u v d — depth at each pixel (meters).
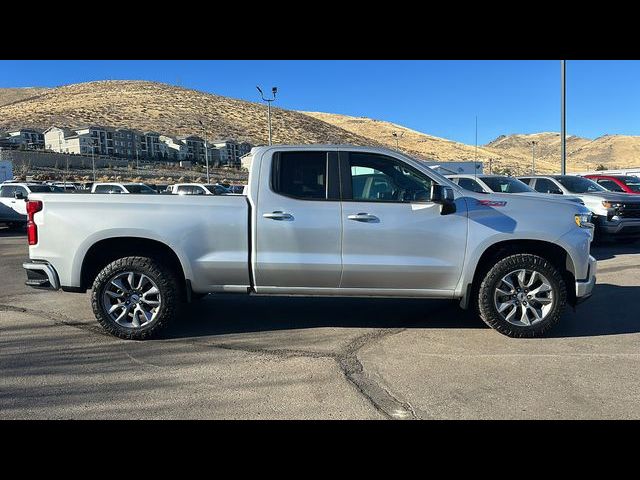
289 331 5.65
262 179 5.30
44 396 3.94
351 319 6.12
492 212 5.27
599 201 11.46
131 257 5.31
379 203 5.25
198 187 24.28
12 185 19.75
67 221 5.28
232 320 6.09
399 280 5.27
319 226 5.20
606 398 3.88
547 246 5.37
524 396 3.92
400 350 4.99
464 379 4.25
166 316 5.28
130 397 3.92
